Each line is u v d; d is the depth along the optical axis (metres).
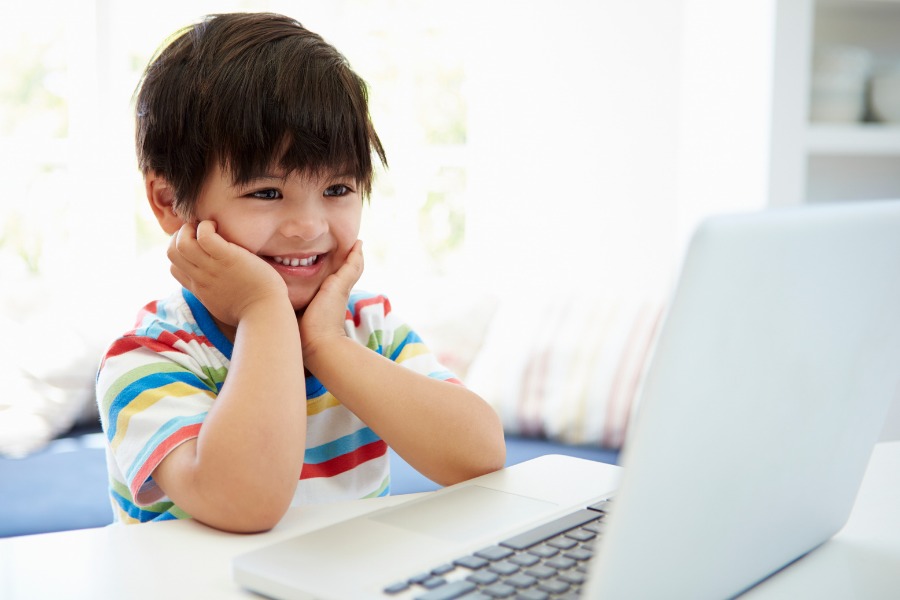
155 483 0.78
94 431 2.09
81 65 2.29
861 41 2.29
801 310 0.49
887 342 0.59
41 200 2.30
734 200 2.24
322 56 0.90
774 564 0.61
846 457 0.63
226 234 0.88
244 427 0.73
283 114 0.84
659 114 2.39
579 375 2.12
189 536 0.69
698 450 0.46
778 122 2.13
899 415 1.73
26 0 2.25
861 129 2.23
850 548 0.68
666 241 2.41
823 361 0.53
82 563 0.62
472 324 2.32
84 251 2.33
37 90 2.28
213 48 0.87
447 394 0.88
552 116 2.46
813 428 0.56
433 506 0.71
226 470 0.71
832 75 2.22
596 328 2.19
